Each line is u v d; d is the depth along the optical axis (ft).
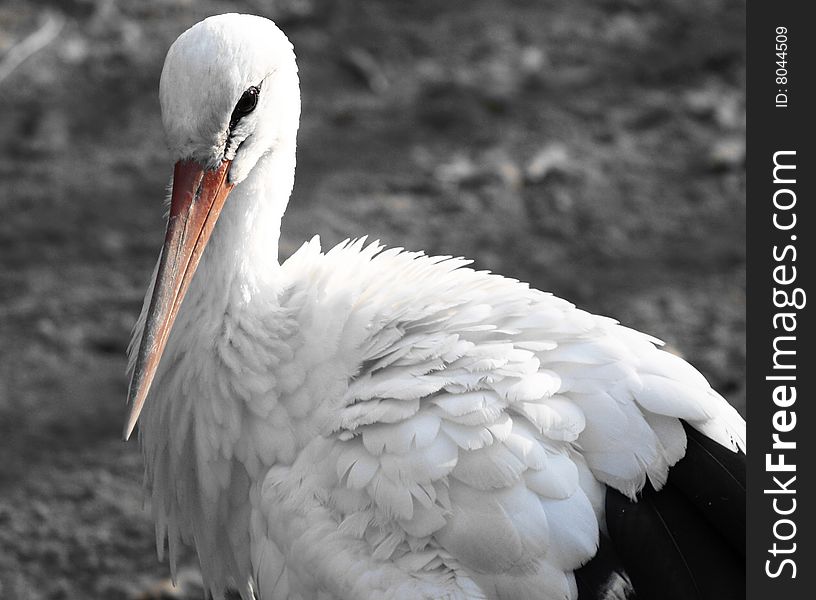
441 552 17.74
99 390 32.35
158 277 19.89
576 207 38.96
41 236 38.19
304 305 20.39
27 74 45.55
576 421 18.22
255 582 21.25
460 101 44.16
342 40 47.78
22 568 27.07
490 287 20.48
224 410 20.36
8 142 42.27
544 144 41.88
